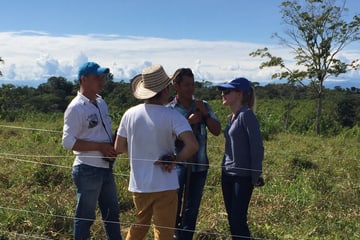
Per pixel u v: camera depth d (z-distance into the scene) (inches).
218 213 237.6
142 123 151.3
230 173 173.8
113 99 1284.4
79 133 165.0
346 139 686.5
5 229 203.5
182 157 151.2
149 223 157.6
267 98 1664.6
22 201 247.3
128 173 318.0
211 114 183.9
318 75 828.6
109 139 170.6
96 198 169.0
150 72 150.1
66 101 1886.1
